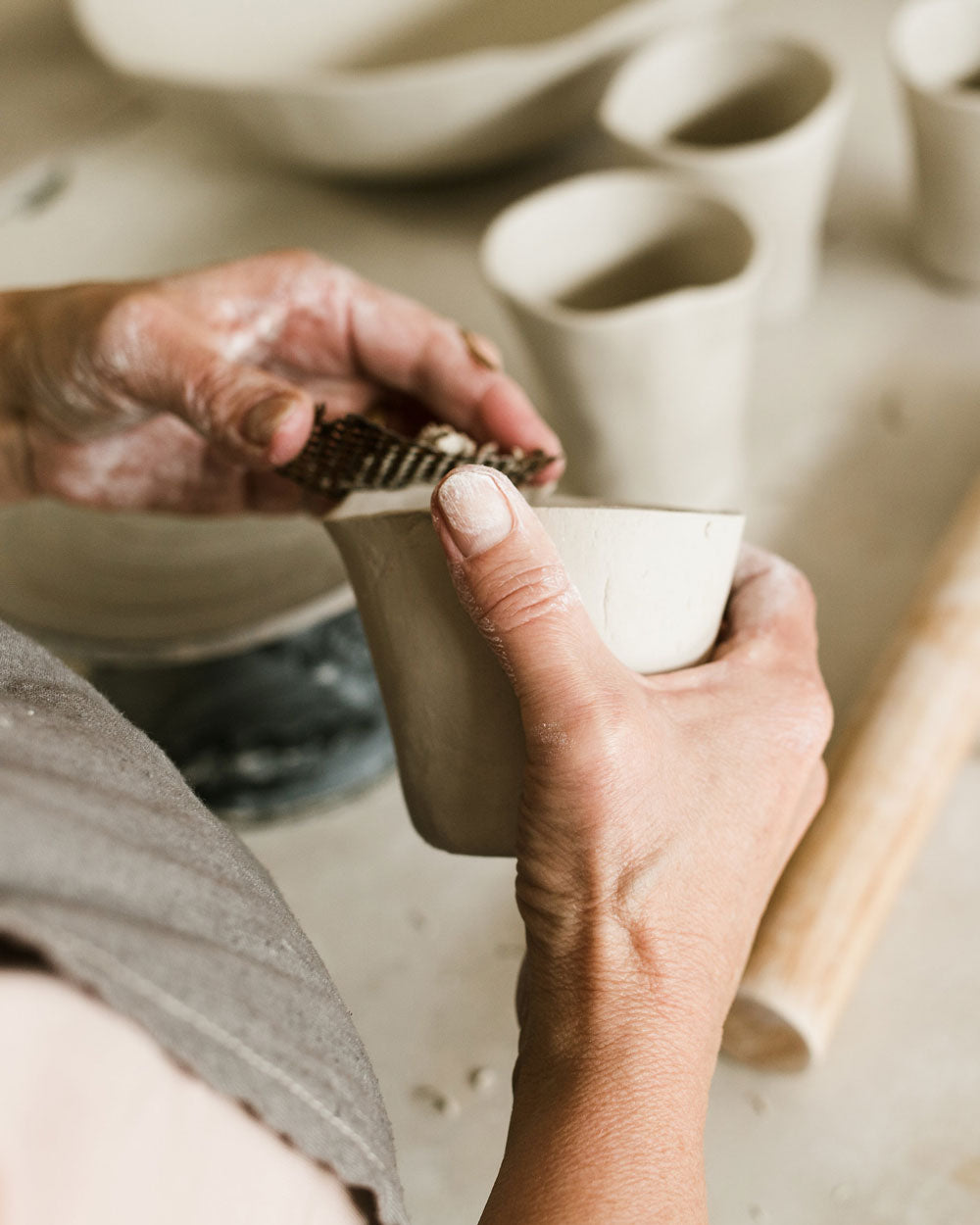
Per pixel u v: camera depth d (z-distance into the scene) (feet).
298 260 1.87
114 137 3.76
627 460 2.35
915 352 2.75
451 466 1.58
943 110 2.45
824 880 1.76
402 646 1.24
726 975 1.25
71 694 0.94
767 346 2.84
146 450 2.05
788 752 1.31
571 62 2.86
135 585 2.04
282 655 2.06
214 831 0.92
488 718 1.24
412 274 3.06
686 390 2.22
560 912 1.21
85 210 3.45
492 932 2.03
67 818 0.71
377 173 3.17
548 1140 1.10
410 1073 1.87
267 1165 0.78
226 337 1.88
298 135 2.99
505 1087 1.83
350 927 2.08
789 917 1.74
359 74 3.57
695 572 1.22
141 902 0.73
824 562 2.38
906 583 2.31
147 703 2.10
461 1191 1.71
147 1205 0.69
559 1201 1.05
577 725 1.13
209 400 1.63
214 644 1.88
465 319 2.86
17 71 4.16
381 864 2.16
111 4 3.22
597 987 1.18
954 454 2.52
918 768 1.87
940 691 1.93
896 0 3.81
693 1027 1.18
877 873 1.79
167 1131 0.71
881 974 1.88
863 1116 1.73
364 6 3.53
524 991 1.35
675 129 2.89
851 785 1.86
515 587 1.09
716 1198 1.67
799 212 2.66
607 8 3.36
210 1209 0.73
